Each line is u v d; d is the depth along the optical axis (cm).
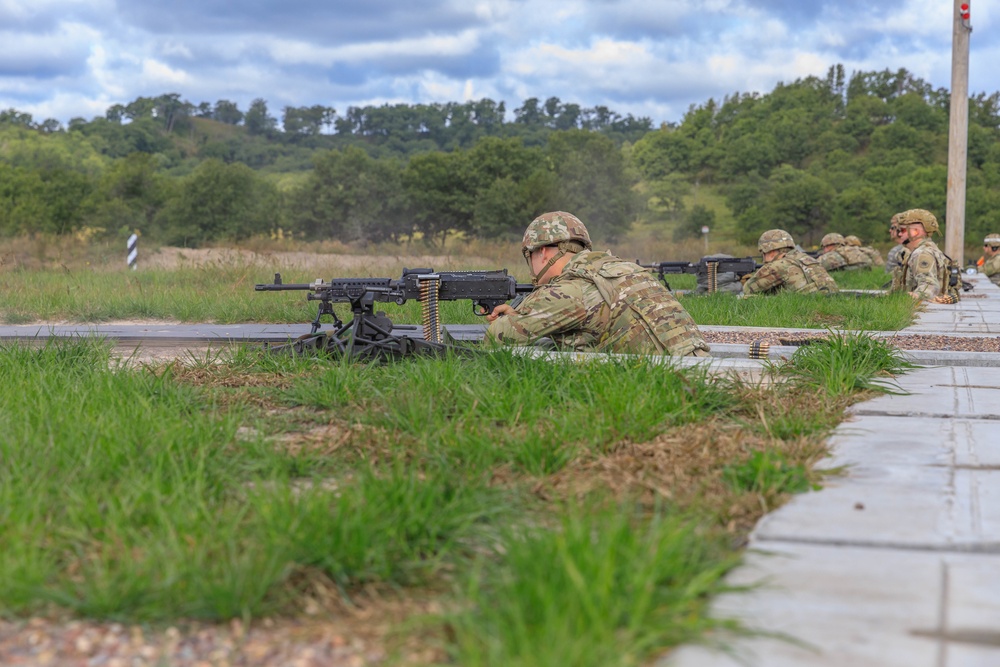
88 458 379
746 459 405
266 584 264
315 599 271
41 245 2916
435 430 452
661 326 673
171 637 249
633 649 219
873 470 394
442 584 283
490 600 259
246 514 327
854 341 656
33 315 1213
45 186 6894
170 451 389
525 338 670
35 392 520
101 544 301
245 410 516
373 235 8462
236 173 7531
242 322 1181
